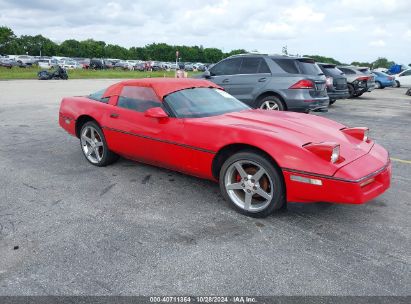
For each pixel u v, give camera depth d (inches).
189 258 114.3
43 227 133.5
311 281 103.8
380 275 107.0
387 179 138.0
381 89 957.8
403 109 491.5
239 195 148.8
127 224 136.7
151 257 114.7
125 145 181.0
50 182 179.8
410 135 309.6
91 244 122.0
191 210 149.1
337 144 126.4
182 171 163.9
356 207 153.6
